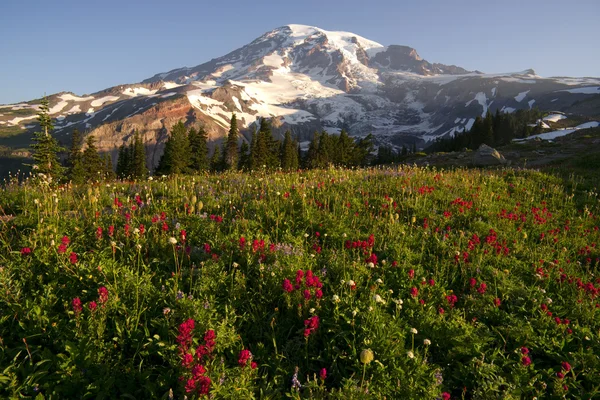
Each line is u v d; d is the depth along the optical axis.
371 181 14.23
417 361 4.08
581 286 6.42
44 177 9.63
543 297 6.04
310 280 4.99
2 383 3.29
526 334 4.91
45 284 4.82
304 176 15.78
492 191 14.53
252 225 7.68
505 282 6.37
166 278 5.29
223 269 5.59
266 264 5.89
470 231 9.35
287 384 3.92
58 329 4.00
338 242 7.62
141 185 12.23
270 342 4.52
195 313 4.29
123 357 3.90
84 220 7.07
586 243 9.80
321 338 4.57
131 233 6.32
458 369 4.36
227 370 3.62
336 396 3.54
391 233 8.17
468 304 5.82
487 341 4.80
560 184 17.45
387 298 5.45
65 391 3.43
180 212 8.16
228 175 15.95
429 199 11.82
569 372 4.54
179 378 3.40
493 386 3.90
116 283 4.71
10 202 8.30
